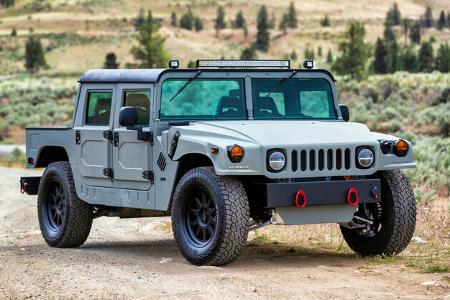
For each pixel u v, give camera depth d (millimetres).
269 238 13969
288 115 12211
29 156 14336
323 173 10852
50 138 13844
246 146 10492
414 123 45906
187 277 10164
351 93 66875
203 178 10812
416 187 18547
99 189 12820
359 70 104125
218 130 11023
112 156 12484
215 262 10828
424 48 178375
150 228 16500
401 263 11164
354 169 10977
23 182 14609
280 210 10820
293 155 10711
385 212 11523
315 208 10984
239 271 10625
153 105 11703
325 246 13070
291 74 12250
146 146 11812
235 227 10562
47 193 14125
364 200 10984
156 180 11703
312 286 9453
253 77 12086
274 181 10828
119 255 12508
